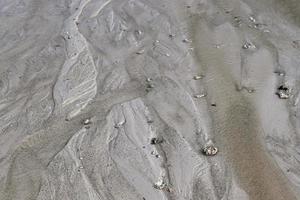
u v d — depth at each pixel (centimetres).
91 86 1018
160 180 796
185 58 1071
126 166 828
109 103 968
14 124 951
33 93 1021
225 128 886
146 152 848
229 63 1043
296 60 1036
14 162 870
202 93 970
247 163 816
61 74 1062
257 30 1146
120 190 791
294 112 905
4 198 808
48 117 955
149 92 983
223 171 804
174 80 1009
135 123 910
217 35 1138
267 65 1029
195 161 823
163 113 927
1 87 1052
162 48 1109
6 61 1131
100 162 842
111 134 894
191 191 774
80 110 961
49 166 849
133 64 1069
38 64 1105
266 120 895
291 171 795
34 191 812
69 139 897
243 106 930
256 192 767
